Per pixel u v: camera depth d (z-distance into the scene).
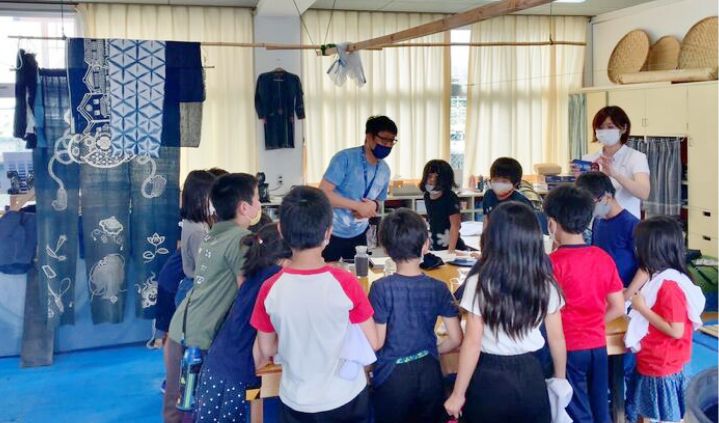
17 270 4.00
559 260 2.16
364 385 1.95
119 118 3.99
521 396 1.94
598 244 2.76
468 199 6.97
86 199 4.03
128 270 4.21
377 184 3.49
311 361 1.84
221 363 2.11
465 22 2.93
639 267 2.52
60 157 3.94
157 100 4.04
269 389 2.11
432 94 7.12
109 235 4.11
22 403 3.43
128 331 4.29
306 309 1.81
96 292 4.14
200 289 2.34
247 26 6.50
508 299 1.91
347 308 1.85
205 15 6.39
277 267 2.12
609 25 7.29
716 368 0.88
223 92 6.51
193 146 4.16
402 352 2.01
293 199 1.86
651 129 5.96
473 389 2.00
